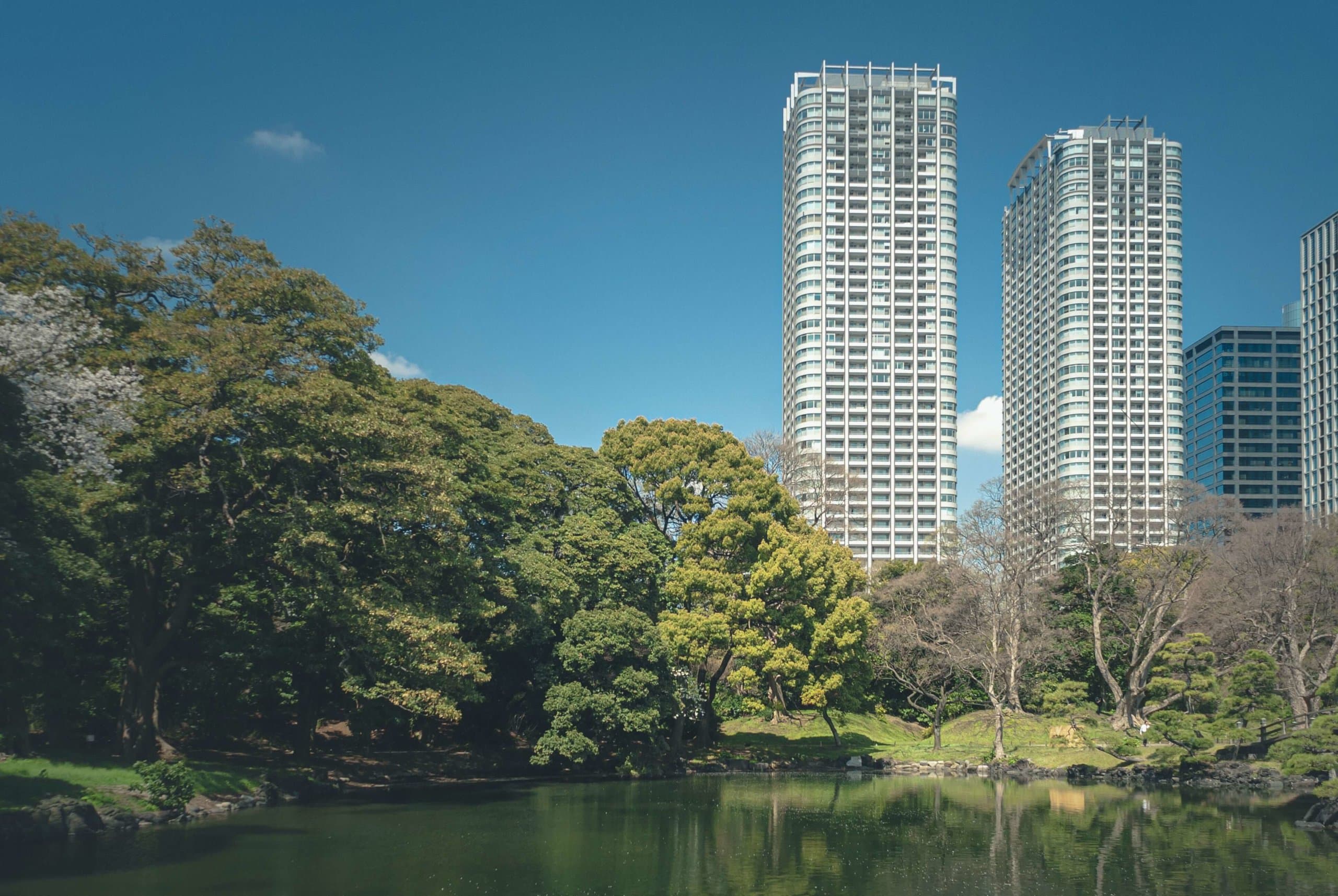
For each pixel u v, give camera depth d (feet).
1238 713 159.84
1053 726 209.46
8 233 104.88
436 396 157.99
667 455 194.49
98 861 81.97
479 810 119.55
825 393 561.43
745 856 90.99
